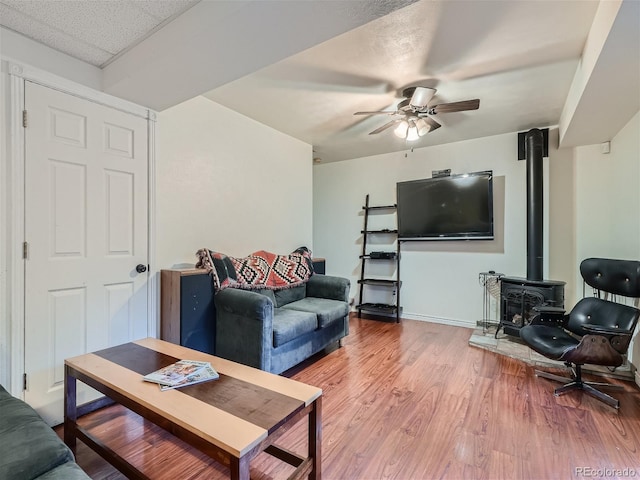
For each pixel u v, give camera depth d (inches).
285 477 61.2
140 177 96.8
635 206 108.0
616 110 99.8
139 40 75.0
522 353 122.3
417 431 75.3
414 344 138.0
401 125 116.6
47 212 77.4
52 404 78.1
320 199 214.1
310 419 55.5
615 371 105.3
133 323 95.0
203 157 116.1
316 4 53.2
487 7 67.9
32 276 74.9
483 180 156.6
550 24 73.4
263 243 142.9
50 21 68.2
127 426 76.9
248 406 50.3
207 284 104.3
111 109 89.5
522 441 71.4
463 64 91.4
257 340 95.7
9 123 71.4
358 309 187.2
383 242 191.9
